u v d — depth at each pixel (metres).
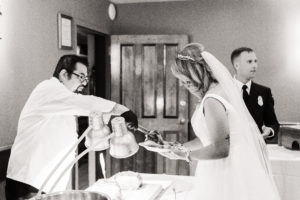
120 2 5.69
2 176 3.05
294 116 5.29
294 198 2.74
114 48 5.48
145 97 5.48
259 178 1.67
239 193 1.66
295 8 5.22
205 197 1.76
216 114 1.59
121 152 1.39
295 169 2.72
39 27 3.63
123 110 1.95
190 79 1.72
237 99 1.71
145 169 5.46
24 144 2.43
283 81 5.30
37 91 2.35
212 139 1.59
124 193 1.82
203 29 5.51
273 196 1.69
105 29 5.44
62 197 1.31
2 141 3.10
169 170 5.42
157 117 5.44
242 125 1.67
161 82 5.42
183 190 2.04
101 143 1.43
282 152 3.03
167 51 5.41
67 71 2.40
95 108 1.98
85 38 8.66
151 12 5.66
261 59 5.35
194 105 5.56
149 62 5.45
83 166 6.24
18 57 3.29
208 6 5.48
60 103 2.19
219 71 1.71
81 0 4.60
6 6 3.11
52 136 2.44
